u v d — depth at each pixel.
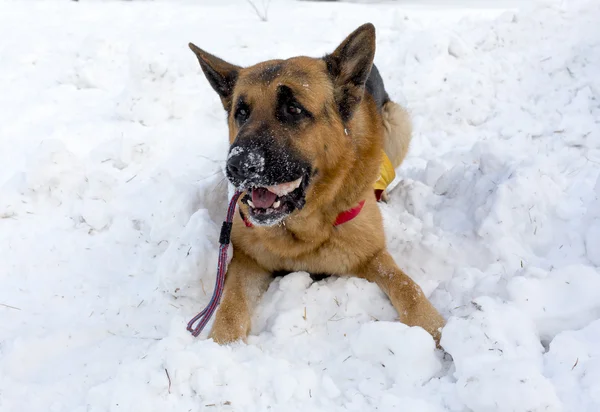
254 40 8.72
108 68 7.63
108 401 2.67
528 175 4.32
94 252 4.27
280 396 2.69
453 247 4.18
